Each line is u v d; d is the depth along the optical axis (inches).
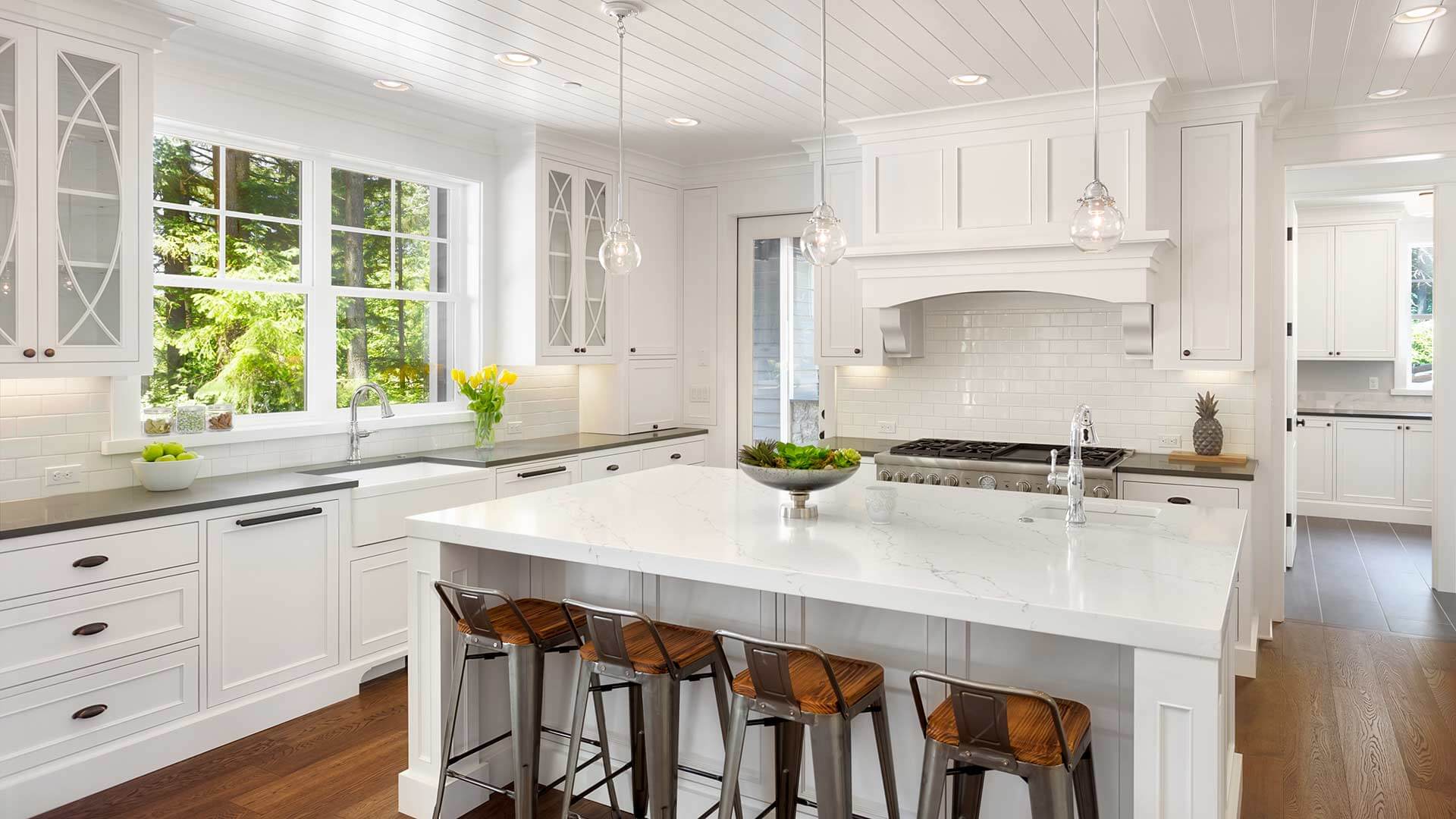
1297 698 151.3
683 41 140.0
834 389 220.5
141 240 130.2
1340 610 201.9
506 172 201.5
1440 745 132.8
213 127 150.3
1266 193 176.9
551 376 221.8
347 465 168.2
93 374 125.6
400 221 189.6
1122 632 74.2
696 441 235.8
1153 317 175.3
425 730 115.0
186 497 131.7
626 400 223.9
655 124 192.5
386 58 149.3
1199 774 73.1
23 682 110.9
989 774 95.5
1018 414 200.5
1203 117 168.9
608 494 135.0
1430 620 194.5
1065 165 169.3
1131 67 151.9
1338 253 305.0
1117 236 92.4
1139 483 165.8
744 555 94.8
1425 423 290.5
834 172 206.4
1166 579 85.2
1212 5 125.1
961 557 94.0
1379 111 174.1
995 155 175.6
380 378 186.7
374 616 154.8
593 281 213.9
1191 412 183.2
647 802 111.8
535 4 125.2
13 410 129.1
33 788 111.4
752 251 235.1
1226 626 94.8
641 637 102.6
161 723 125.1
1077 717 81.0
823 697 84.2
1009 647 94.2
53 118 120.4
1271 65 150.9
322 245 172.7
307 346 172.2
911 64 150.3
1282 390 183.3
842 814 84.0
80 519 115.2
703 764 112.7
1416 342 309.7
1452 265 212.4
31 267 118.9
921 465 181.8
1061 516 120.7
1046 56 146.7
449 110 181.3
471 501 172.1
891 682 100.3
